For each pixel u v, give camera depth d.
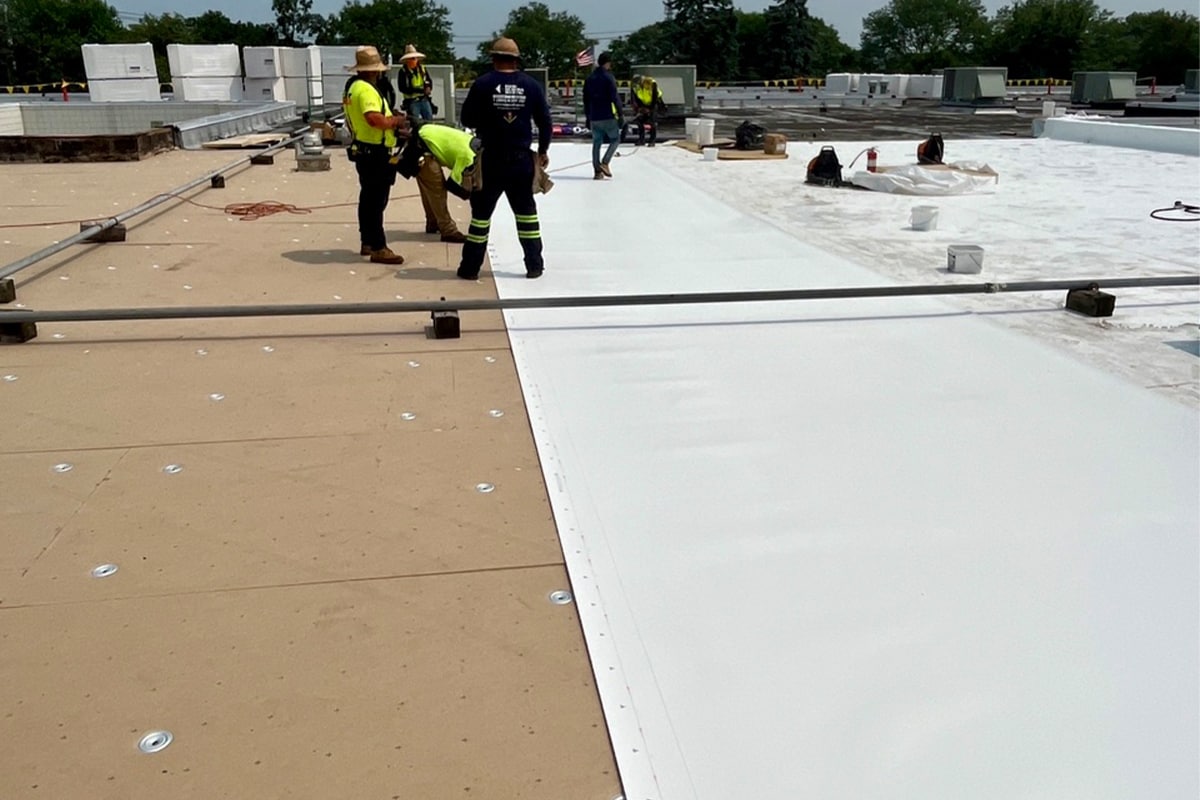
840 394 4.23
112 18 71.19
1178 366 4.59
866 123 22.28
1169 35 65.88
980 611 2.62
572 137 17.16
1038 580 2.77
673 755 2.09
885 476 3.44
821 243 7.55
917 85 34.94
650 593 2.70
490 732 2.14
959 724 2.19
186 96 23.72
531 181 6.08
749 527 3.07
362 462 3.48
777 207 9.39
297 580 2.71
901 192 10.27
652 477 3.42
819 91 39.22
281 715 2.18
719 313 5.48
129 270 6.29
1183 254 7.12
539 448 3.65
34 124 20.34
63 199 9.33
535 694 2.27
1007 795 1.98
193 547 2.87
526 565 2.83
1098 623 2.57
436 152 6.66
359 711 2.20
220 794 1.94
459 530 3.02
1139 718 2.21
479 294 5.88
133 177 10.98
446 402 4.09
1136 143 15.70
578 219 8.77
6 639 2.42
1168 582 2.76
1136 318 5.41
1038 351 4.82
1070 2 70.44
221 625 2.50
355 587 2.69
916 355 4.77
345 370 4.45
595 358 4.70
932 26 92.56
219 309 4.68
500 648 2.44
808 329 5.19
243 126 16.95
